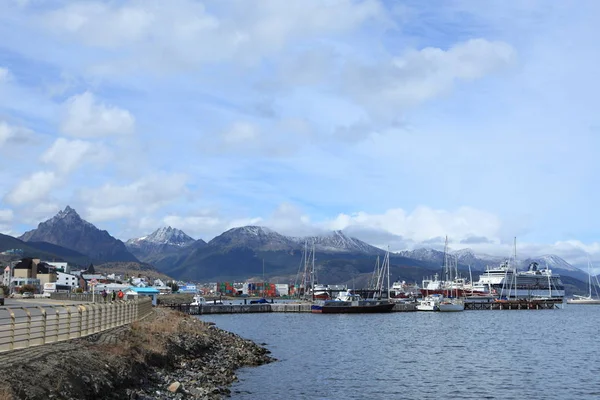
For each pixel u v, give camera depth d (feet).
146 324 217.36
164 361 164.66
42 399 88.99
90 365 116.98
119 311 202.39
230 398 147.84
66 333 140.36
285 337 348.18
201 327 286.05
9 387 84.58
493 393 163.02
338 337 348.79
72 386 100.68
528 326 466.29
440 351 269.64
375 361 230.48
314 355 249.75
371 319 560.20
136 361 141.49
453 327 446.60
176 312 367.04
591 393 163.53
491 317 617.62
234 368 198.70
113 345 145.48
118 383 120.06
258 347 262.67
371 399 153.58
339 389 166.71
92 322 165.07
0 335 147.33
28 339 120.47
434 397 157.07
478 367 213.87
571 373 199.41
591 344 307.99
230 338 273.95
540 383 179.11
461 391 165.58
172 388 133.59
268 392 158.71
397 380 183.21
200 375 164.25
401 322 512.22
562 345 301.84
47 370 100.58
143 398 119.75
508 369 208.74
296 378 183.01
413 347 287.89
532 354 258.16
